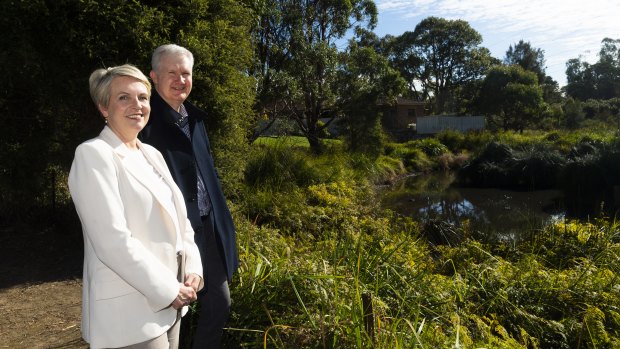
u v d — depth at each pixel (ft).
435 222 30.04
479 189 61.36
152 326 6.59
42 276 16.99
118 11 18.69
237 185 24.98
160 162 7.69
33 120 20.38
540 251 21.61
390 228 26.02
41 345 12.14
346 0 63.05
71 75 19.30
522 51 269.64
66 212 22.11
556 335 13.37
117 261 6.08
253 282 11.90
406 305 12.10
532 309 14.25
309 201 29.37
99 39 18.81
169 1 20.81
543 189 60.49
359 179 40.22
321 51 58.70
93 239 6.13
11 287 15.93
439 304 12.75
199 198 9.04
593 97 256.73
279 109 60.85
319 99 65.36
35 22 18.07
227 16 23.50
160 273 6.36
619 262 18.67
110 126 7.02
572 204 48.60
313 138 66.23
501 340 11.78
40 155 19.88
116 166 6.56
